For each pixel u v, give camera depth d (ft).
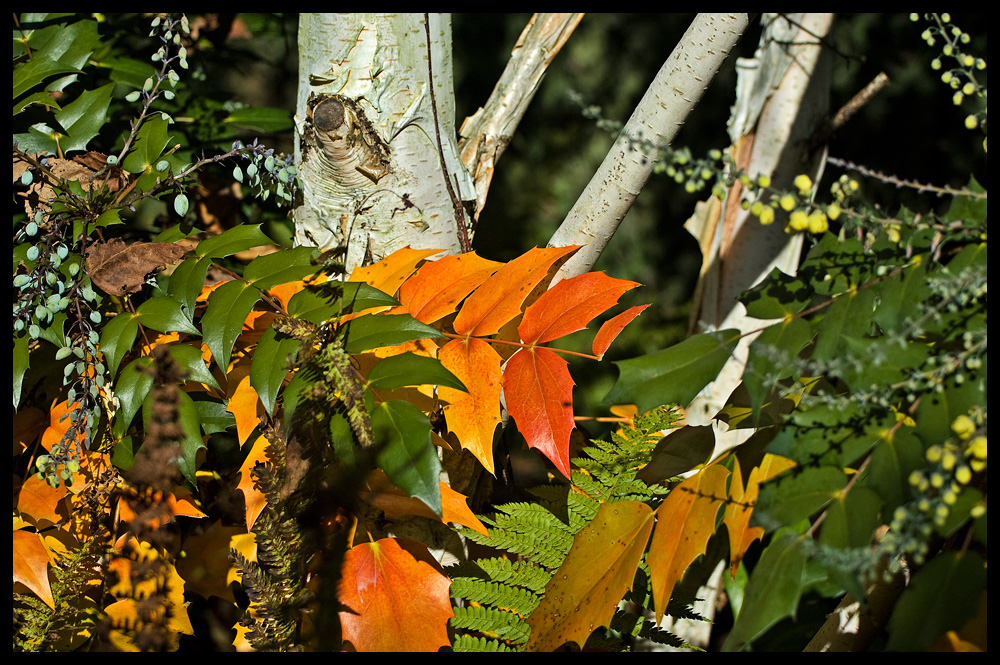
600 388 15.76
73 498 7.01
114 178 7.13
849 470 6.57
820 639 6.95
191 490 7.30
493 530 7.09
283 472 6.90
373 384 6.68
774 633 7.64
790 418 6.52
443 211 7.36
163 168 7.07
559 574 6.89
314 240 7.37
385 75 7.24
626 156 7.16
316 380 6.72
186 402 6.86
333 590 6.93
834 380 6.79
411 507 6.97
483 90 18.85
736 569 6.77
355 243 7.32
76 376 7.04
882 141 16.29
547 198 19.34
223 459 7.53
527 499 7.52
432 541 7.25
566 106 19.31
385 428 6.65
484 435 6.87
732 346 6.58
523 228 18.56
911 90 16.05
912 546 6.30
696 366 6.57
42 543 6.98
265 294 6.86
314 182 7.31
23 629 6.96
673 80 7.09
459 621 6.98
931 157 16.07
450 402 6.91
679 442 7.07
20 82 7.22
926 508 6.29
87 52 7.41
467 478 7.31
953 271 6.46
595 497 7.11
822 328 6.55
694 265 18.54
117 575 7.01
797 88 7.88
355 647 6.88
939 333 6.49
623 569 6.84
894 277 6.51
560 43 7.70
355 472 6.91
